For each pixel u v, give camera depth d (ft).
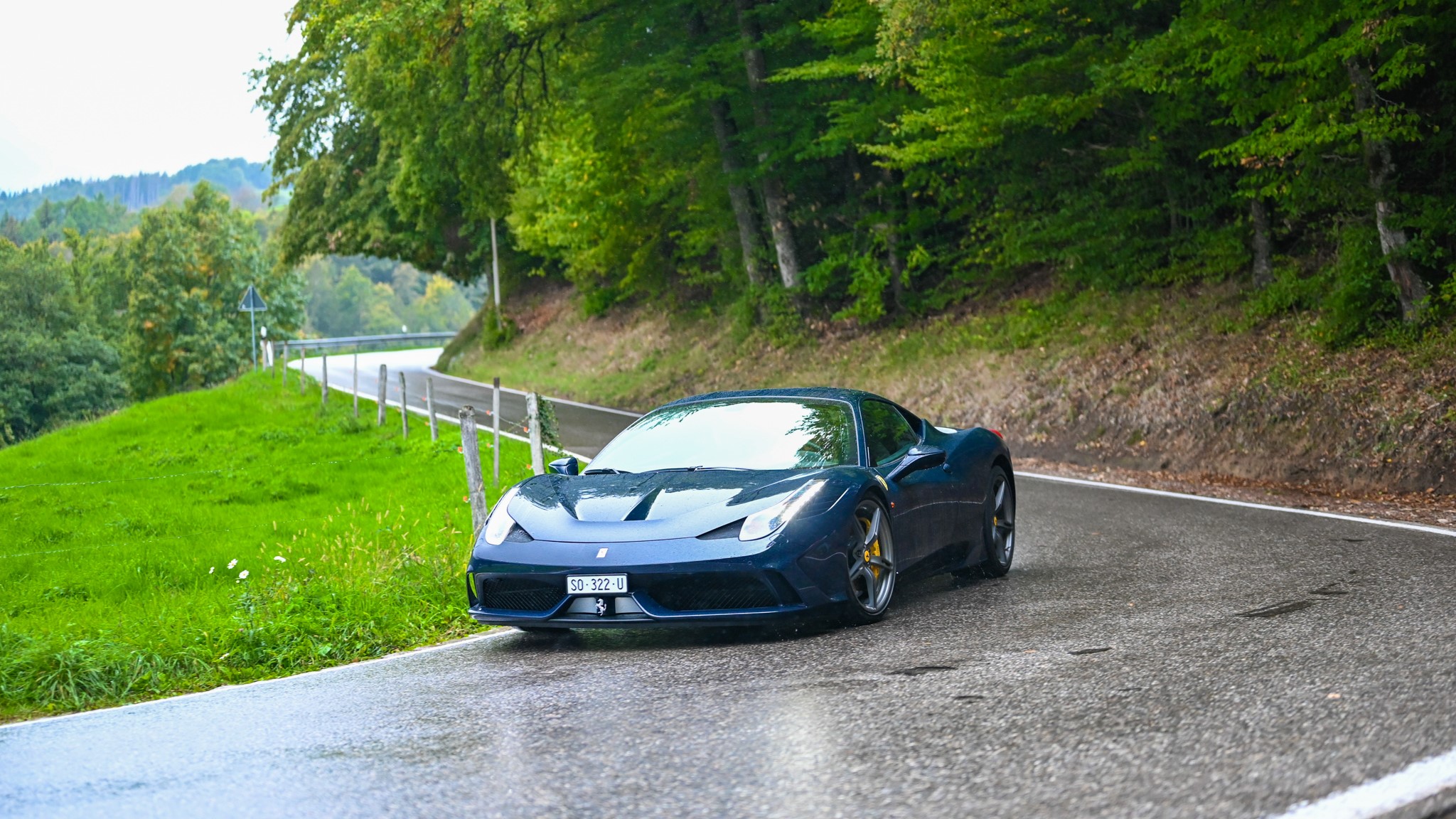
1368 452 38.55
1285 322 49.14
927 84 57.21
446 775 11.61
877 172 80.59
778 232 83.97
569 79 76.13
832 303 85.56
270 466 51.21
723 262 95.96
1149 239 61.77
